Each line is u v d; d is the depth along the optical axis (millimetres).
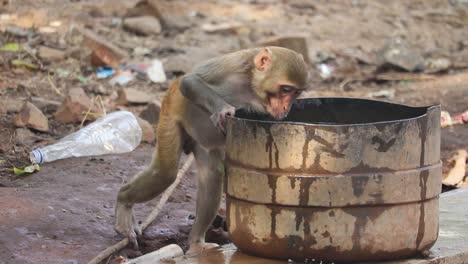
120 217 8961
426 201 7613
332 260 7438
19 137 12156
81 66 16281
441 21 22281
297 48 17484
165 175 8820
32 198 9711
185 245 9141
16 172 10695
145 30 18859
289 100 8523
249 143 7523
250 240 7676
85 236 8922
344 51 19094
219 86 8492
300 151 7285
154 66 16422
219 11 21375
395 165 7348
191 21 20109
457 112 15273
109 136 11992
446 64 18750
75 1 20547
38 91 14602
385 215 7387
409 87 17188
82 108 13195
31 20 18469
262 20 20922
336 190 7266
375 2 23578
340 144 7223
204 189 8766
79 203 9750
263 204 7508
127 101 14352
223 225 9773
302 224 7383
